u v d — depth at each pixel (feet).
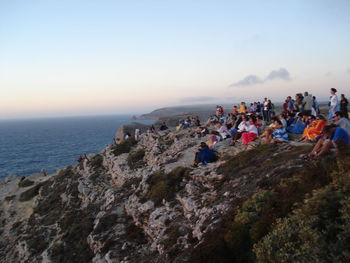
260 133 65.31
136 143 120.37
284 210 27.09
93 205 87.45
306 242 20.76
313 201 24.09
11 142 605.73
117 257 49.55
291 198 28.07
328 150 36.09
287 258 20.71
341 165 27.40
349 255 17.89
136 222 57.21
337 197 23.39
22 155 409.90
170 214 49.21
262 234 26.43
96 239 59.67
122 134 196.54
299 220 23.30
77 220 84.38
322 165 30.63
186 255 33.96
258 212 30.17
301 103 77.00
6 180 171.22
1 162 355.56
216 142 69.87
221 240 29.19
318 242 20.26
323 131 36.01
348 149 31.50
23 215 117.50
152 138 108.68
